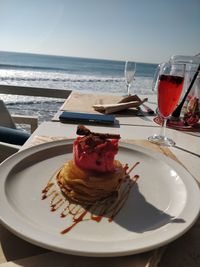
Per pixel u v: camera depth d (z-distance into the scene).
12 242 0.46
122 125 1.21
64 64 25.44
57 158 0.76
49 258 0.42
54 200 0.56
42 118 6.50
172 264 0.43
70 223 0.50
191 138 1.09
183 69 1.02
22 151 0.74
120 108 1.40
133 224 0.50
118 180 0.58
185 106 1.33
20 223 0.45
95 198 0.56
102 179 0.56
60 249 0.39
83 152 0.56
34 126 1.77
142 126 1.21
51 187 0.61
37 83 13.46
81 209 0.54
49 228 0.48
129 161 0.78
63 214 0.52
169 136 1.10
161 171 0.72
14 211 0.49
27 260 0.41
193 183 0.63
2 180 0.59
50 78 14.73
